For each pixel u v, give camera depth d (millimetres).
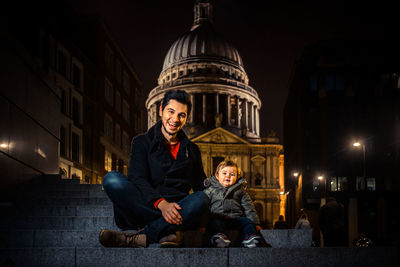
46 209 6789
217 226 5055
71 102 33500
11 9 18156
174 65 99688
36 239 5133
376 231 39812
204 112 89750
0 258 4070
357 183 41625
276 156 78938
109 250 4082
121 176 4672
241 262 4113
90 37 40594
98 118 39594
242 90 94188
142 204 4469
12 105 9461
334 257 4121
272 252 4137
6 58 9227
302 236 5074
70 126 32594
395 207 40281
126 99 50438
